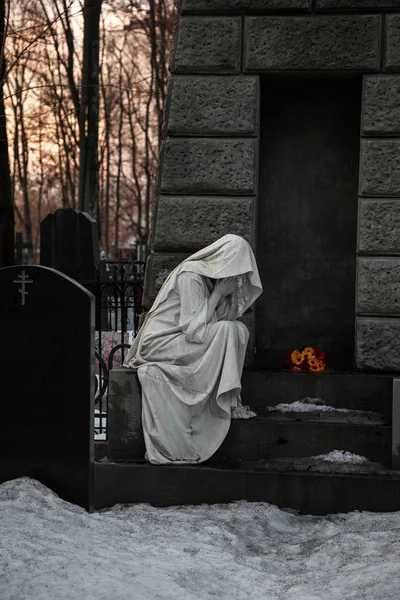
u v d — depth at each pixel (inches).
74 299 247.8
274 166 330.3
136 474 276.2
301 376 303.9
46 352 250.5
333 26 306.8
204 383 276.5
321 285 329.7
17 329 251.6
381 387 298.8
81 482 250.4
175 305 286.0
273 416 290.4
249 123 310.7
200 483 272.8
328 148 328.2
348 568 211.9
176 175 314.0
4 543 204.5
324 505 266.4
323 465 275.3
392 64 303.7
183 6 312.0
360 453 279.9
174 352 280.4
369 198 306.3
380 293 304.3
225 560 219.8
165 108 319.6
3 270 250.8
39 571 189.6
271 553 235.8
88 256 590.2
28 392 252.1
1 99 501.4
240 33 310.7
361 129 308.7
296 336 331.3
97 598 179.2
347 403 301.1
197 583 200.4
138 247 952.9
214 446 279.1
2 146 569.6
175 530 242.5
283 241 331.0
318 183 328.8
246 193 312.3
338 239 328.5
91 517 242.8
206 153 312.8
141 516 257.4
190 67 312.7
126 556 211.2
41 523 225.9
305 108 328.5
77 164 1493.6
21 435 253.0
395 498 262.7
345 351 328.5
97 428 361.4
